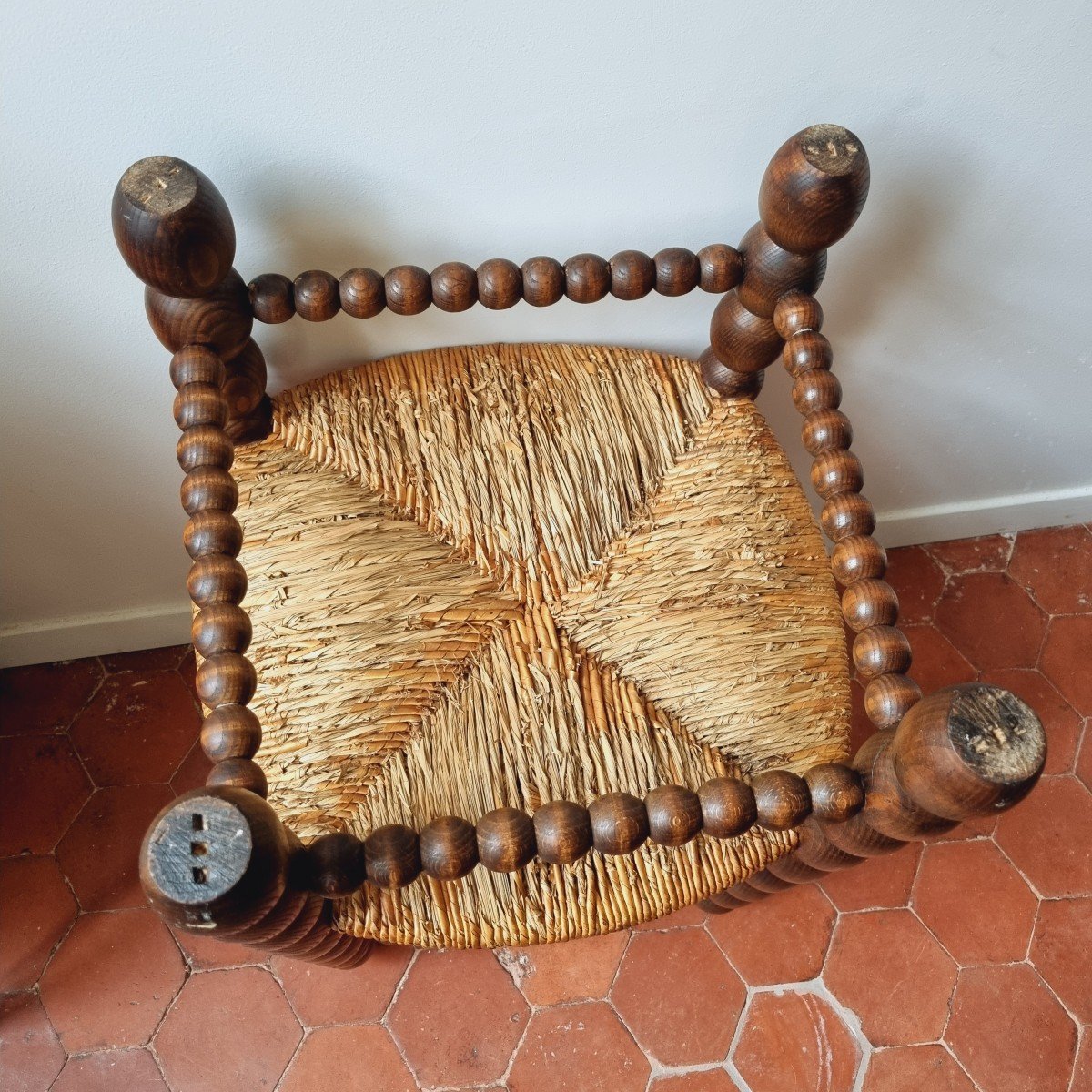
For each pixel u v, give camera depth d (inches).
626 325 30.0
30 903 37.3
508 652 24.3
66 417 29.4
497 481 26.0
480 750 23.0
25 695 41.6
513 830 18.3
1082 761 41.8
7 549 34.8
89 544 35.7
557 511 25.9
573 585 25.3
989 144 26.1
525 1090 34.5
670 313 29.8
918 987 36.6
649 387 27.8
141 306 25.8
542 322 29.2
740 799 18.7
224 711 18.9
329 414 26.4
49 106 20.5
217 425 22.1
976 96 24.6
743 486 26.9
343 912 21.5
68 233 23.4
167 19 19.5
